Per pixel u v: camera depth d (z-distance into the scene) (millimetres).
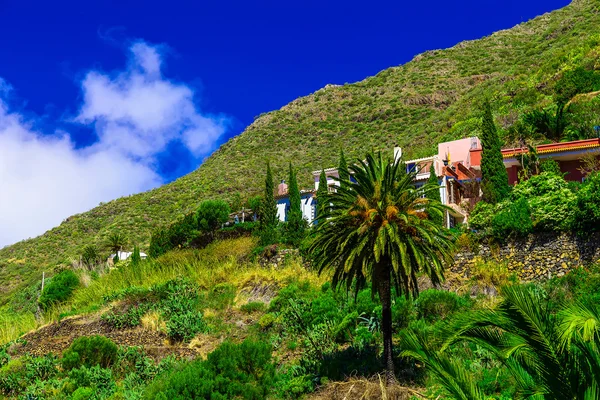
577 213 26062
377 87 151375
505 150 39406
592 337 9773
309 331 26062
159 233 50625
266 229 39938
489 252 28172
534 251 27062
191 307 33406
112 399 23219
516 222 27609
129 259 52125
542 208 27656
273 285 33562
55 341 33156
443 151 46719
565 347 9891
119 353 28594
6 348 33188
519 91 72688
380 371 20828
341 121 132375
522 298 10430
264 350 22984
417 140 86312
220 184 96812
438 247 20500
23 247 91250
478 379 18453
